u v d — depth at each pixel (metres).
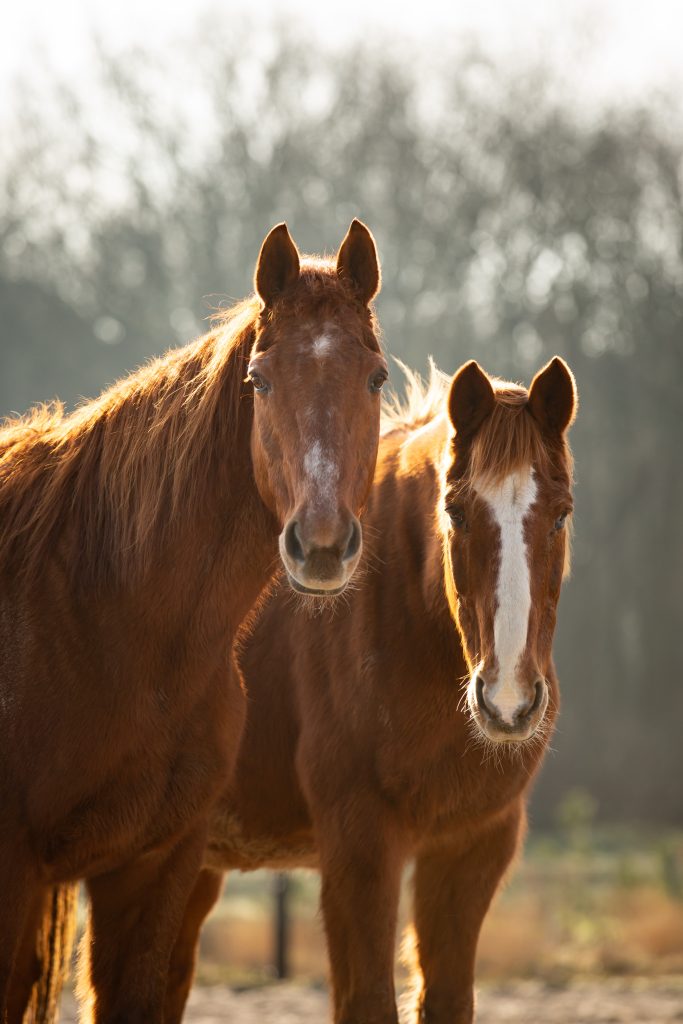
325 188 47.31
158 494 7.06
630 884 23.48
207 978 17.16
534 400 7.04
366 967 7.83
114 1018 7.02
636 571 52.81
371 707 8.10
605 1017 13.70
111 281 48.22
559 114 46.84
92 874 6.98
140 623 6.89
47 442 7.69
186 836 7.25
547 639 6.84
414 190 47.69
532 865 28.22
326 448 6.12
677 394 49.31
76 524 7.17
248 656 9.18
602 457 52.12
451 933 8.24
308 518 5.98
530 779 8.21
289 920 18.16
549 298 48.56
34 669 6.82
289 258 6.66
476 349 49.44
